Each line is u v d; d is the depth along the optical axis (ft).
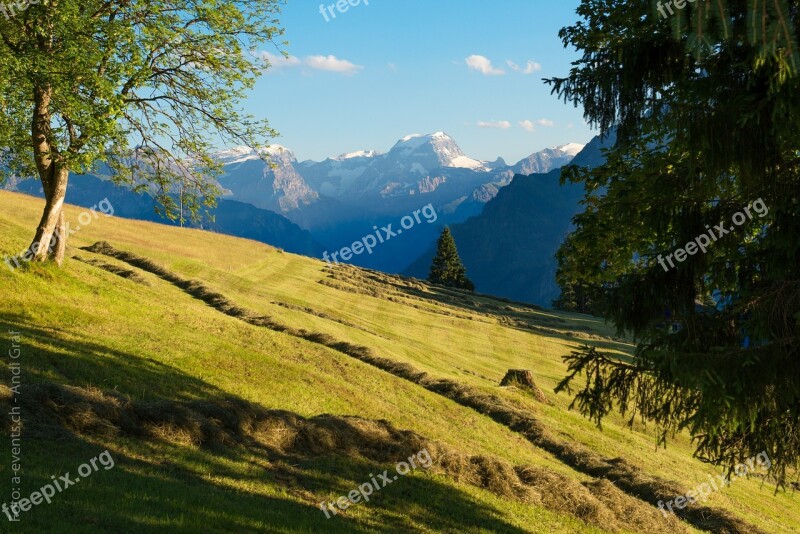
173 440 36.27
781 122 22.84
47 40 58.39
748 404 24.85
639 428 92.94
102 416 35.01
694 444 92.12
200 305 93.66
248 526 26.40
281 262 211.41
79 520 22.67
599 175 36.96
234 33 71.10
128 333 61.67
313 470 38.63
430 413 68.28
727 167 24.82
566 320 247.09
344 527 30.35
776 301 25.90
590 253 36.50
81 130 62.13
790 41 10.20
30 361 44.06
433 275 350.02
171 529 23.65
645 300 30.04
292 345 79.30
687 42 11.16
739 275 29.58
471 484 45.80
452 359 131.85
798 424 26.89
